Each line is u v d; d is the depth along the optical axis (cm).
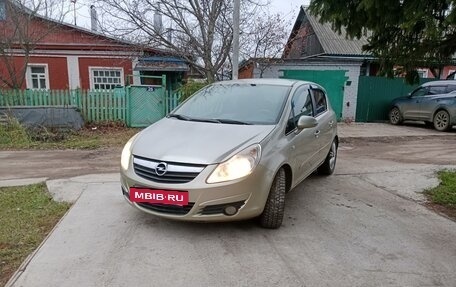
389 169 639
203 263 300
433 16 346
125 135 1016
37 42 1440
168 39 1215
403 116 1316
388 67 448
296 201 458
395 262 309
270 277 281
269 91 449
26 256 316
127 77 1563
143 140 371
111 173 599
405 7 356
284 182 371
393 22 381
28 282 272
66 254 313
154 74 1641
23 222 392
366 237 356
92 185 516
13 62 1465
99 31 1301
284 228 372
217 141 346
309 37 1841
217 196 317
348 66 1352
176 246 328
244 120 399
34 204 449
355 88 1373
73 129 1034
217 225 373
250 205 331
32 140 916
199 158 324
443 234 368
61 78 1656
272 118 398
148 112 1164
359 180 562
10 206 445
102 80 1678
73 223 378
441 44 397
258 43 1259
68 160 713
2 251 325
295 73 1334
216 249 324
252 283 273
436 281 281
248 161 328
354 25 416
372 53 460
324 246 334
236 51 934
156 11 1172
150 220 385
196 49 1216
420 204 459
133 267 293
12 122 934
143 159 343
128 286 268
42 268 291
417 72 445
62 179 556
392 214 420
